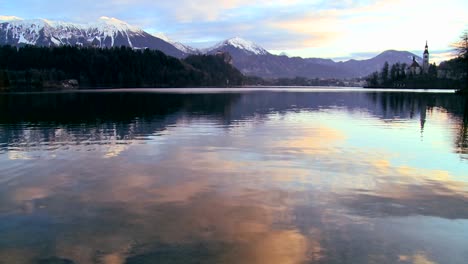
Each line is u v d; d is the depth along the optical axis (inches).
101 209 302.0
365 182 382.6
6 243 243.4
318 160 485.4
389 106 1535.4
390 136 698.8
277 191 350.6
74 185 370.3
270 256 226.2
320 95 2837.1
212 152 538.6
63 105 1546.5
